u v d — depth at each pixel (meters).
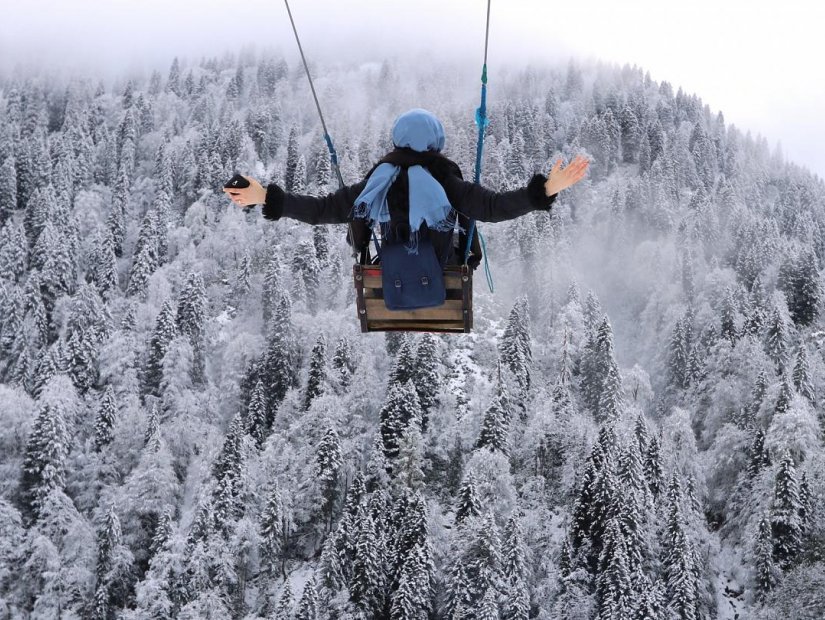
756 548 64.75
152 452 79.56
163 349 99.38
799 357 86.75
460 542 62.44
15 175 153.38
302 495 74.69
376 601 61.19
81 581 67.88
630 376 93.38
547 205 6.03
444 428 85.56
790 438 71.81
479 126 7.03
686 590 59.34
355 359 98.50
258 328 117.94
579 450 77.88
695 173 189.38
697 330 108.06
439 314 7.32
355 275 7.18
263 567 71.69
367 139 173.62
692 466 77.38
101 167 172.12
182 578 65.31
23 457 77.44
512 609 59.31
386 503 73.12
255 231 139.12
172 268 127.12
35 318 105.56
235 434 78.75
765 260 126.69
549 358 105.31
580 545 67.31
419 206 6.31
